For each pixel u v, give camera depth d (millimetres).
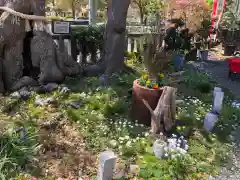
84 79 6645
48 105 5109
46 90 5723
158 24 6609
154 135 4324
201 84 6828
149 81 4668
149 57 4711
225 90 7160
